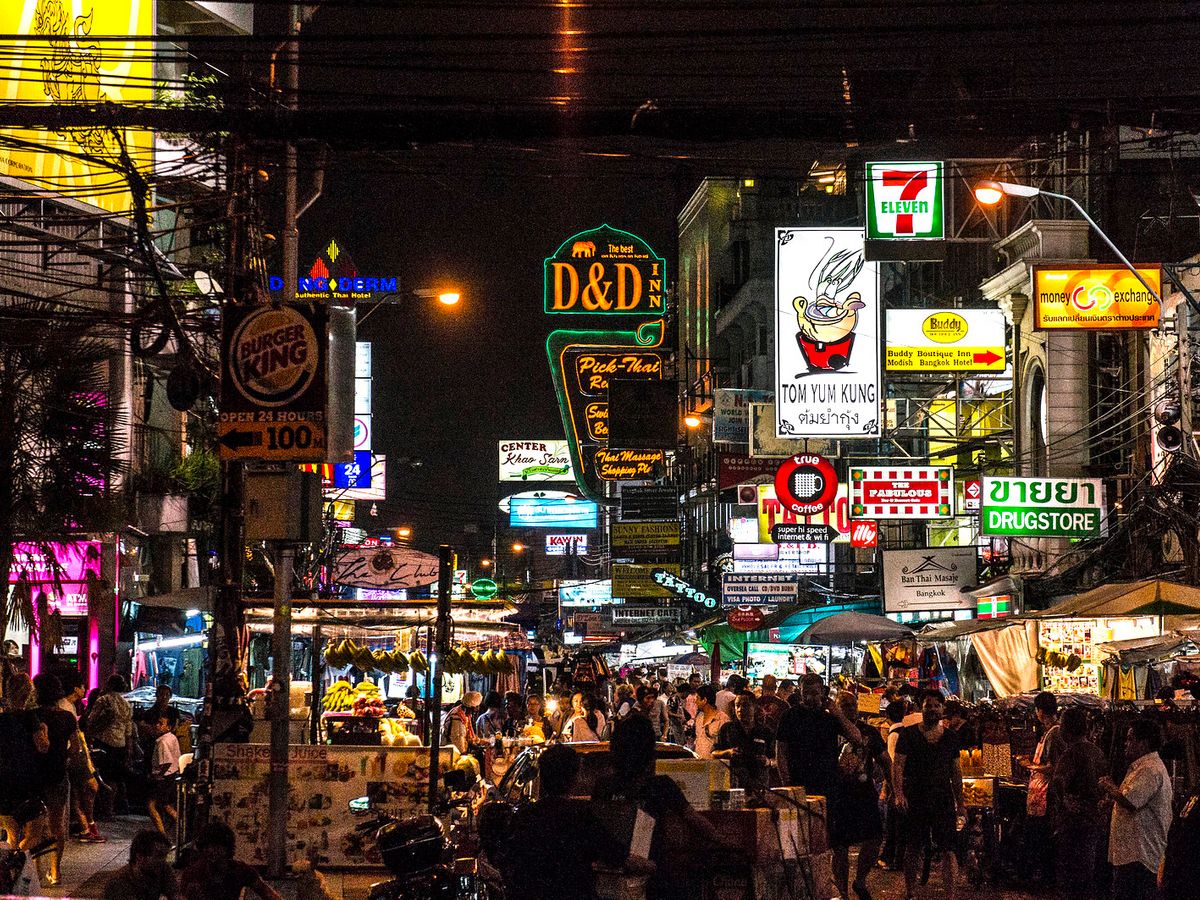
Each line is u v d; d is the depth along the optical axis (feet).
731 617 126.00
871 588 141.38
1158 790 38.09
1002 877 51.62
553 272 114.11
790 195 237.45
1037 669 87.97
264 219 56.18
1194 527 81.46
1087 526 94.38
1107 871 44.14
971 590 101.30
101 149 61.41
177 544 101.86
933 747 44.19
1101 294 90.07
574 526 261.44
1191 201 107.96
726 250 249.96
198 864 28.99
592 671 105.81
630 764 28.37
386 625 51.57
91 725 66.95
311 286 95.20
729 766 34.76
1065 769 43.68
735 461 143.23
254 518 44.11
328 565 93.20
